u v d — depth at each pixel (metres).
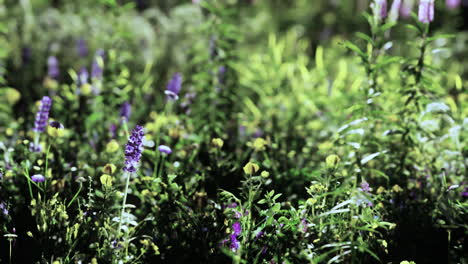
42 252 1.34
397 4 1.61
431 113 1.58
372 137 1.56
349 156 1.48
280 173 1.58
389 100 1.64
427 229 1.42
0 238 1.36
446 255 1.40
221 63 1.84
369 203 1.37
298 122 1.87
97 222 1.34
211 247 1.34
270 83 2.08
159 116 1.73
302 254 1.29
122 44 2.00
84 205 1.38
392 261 1.39
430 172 1.50
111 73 1.86
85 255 1.32
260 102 2.02
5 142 1.62
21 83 2.17
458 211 1.42
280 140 1.72
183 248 1.35
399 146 1.54
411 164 1.53
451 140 1.59
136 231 1.40
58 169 1.49
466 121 1.53
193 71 2.09
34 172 1.46
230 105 1.84
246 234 1.35
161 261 1.35
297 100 2.01
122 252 1.33
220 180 1.48
